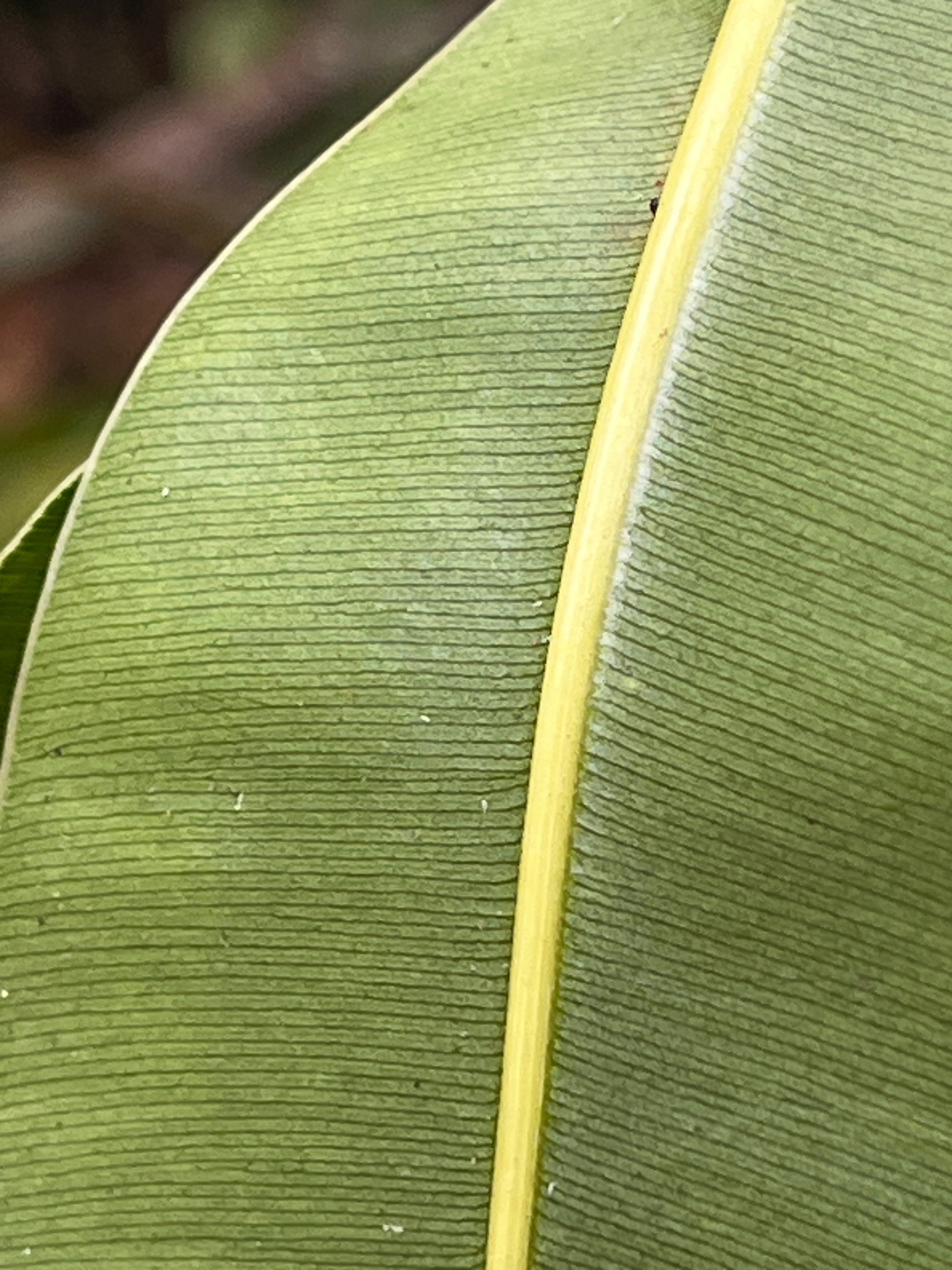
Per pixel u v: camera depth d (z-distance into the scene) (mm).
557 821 105
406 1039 108
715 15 110
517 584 107
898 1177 104
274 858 109
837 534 104
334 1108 109
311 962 109
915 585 103
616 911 105
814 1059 104
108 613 112
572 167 109
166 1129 111
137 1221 111
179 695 111
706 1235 105
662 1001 105
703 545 105
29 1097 112
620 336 106
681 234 106
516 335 108
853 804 104
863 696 104
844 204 105
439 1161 107
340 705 109
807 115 106
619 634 105
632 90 110
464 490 108
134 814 111
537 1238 106
